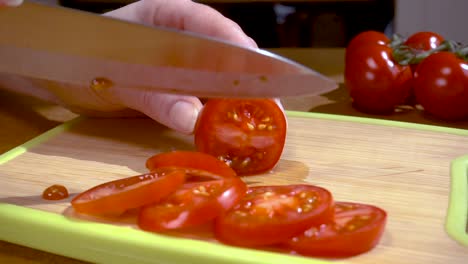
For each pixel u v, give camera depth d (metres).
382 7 1.07
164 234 0.46
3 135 0.63
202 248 0.45
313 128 0.60
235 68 0.49
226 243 0.45
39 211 0.48
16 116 0.66
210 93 0.49
